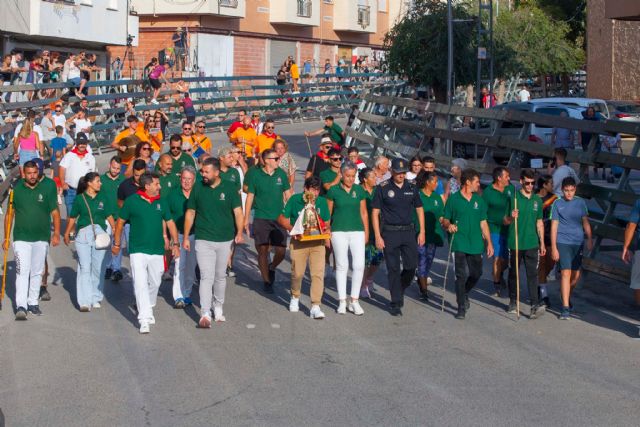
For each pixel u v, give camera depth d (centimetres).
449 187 1366
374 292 1273
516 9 4656
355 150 1399
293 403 796
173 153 1364
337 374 884
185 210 1159
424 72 3189
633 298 1259
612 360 954
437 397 818
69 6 3388
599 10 3941
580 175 1380
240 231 1075
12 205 1102
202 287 1058
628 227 1099
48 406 786
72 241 1577
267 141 1714
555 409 790
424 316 1138
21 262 1087
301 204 1124
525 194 1136
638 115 2889
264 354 953
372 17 5688
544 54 4256
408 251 1136
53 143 1930
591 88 4016
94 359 930
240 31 4631
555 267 1358
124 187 1220
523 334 1059
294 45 5128
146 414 766
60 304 1170
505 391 839
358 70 5203
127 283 1295
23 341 996
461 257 1126
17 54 2712
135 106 3269
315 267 1111
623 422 759
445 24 3166
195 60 4319
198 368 901
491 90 2984
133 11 4100
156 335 1026
